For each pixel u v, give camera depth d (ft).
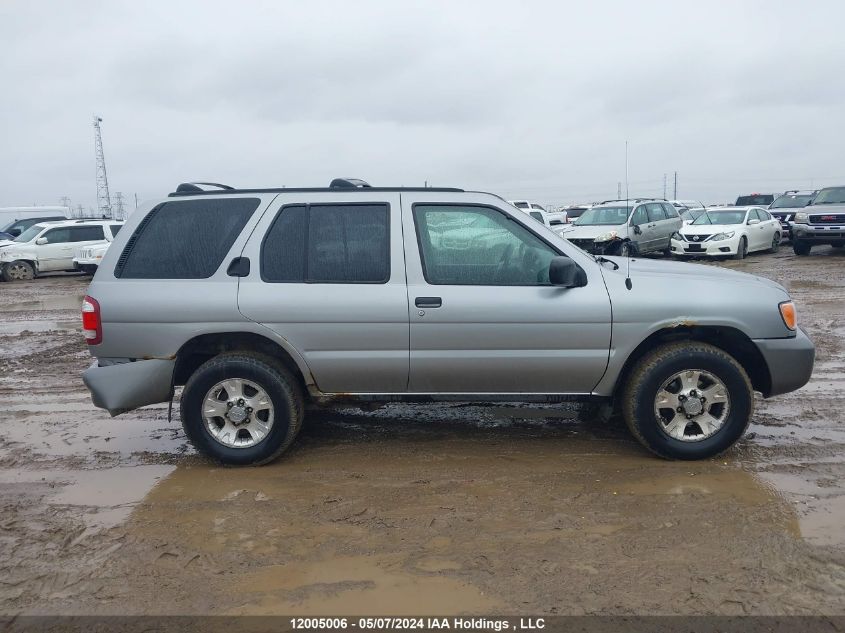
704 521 12.82
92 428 19.45
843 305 37.45
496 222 15.61
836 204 64.44
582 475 15.12
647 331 15.25
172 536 12.73
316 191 15.98
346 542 12.35
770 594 10.43
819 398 20.61
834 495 13.87
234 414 15.79
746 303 15.33
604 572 11.16
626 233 57.41
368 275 15.47
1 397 22.99
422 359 15.44
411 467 15.83
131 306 15.43
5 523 13.42
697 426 15.71
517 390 15.81
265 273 15.53
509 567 11.37
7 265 66.13
